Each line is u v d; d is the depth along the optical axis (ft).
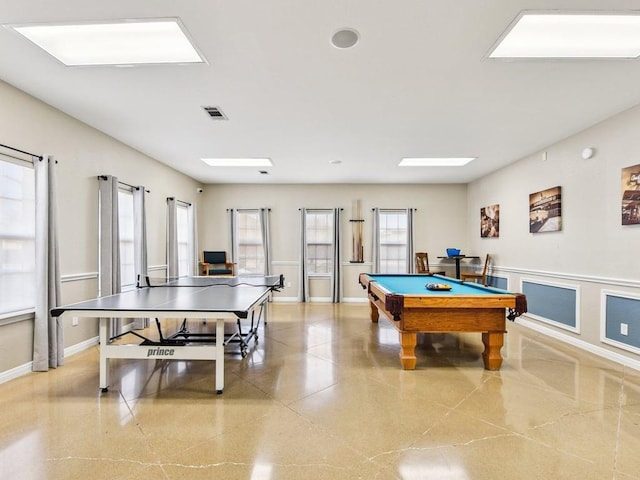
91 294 12.46
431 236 23.45
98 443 6.43
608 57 7.74
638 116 10.38
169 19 6.50
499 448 6.35
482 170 19.26
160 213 17.70
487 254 20.22
